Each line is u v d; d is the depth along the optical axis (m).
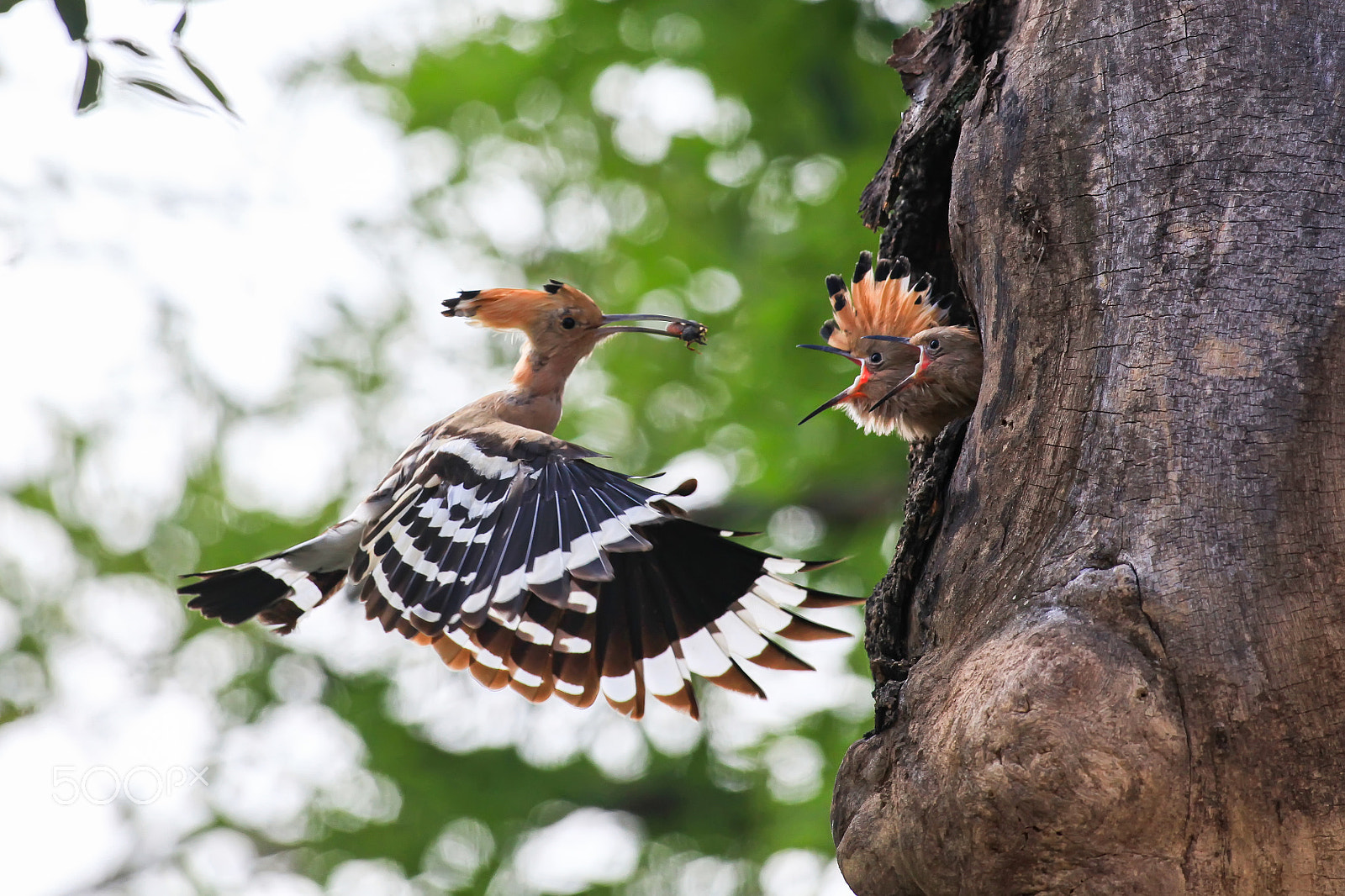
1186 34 6.80
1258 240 6.45
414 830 16.89
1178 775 5.88
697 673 8.18
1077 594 6.25
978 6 8.48
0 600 19.31
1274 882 5.86
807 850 15.34
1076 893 5.95
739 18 15.51
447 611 7.74
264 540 18.55
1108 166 6.83
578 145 18.69
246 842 17.95
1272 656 5.96
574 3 17.11
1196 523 6.20
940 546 7.12
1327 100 6.55
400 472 9.18
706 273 17.77
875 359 9.27
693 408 18.02
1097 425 6.59
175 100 7.00
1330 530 6.09
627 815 17.88
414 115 18.64
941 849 6.30
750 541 16.52
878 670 7.32
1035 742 5.93
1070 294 6.85
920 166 8.98
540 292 10.13
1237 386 6.31
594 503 7.90
